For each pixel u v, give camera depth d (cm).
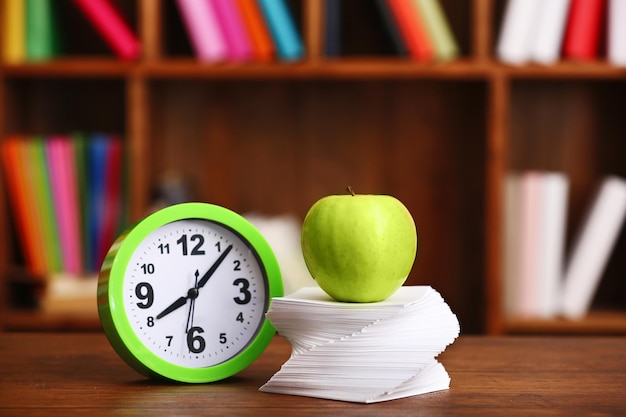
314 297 87
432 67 190
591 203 208
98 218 197
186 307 87
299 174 225
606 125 224
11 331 193
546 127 224
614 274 224
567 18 195
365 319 79
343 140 225
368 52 222
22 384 85
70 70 193
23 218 196
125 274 85
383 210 82
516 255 196
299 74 190
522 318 195
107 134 221
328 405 76
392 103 225
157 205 202
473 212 218
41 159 195
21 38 195
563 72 191
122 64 192
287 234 196
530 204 196
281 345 109
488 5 190
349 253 80
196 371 86
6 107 198
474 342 109
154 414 72
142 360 84
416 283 226
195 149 224
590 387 83
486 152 193
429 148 225
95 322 193
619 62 192
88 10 193
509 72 190
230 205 225
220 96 224
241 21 192
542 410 74
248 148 224
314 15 190
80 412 73
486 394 80
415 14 191
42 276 197
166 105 223
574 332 194
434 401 77
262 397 80
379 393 77
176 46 216
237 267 90
